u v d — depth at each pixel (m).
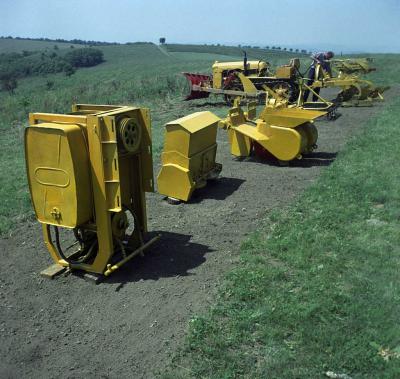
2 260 6.01
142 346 4.20
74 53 81.25
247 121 10.78
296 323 4.23
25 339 4.41
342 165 9.17
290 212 6.99
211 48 94.38
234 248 6.00
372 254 5.42
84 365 4.02
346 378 3.57
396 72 27.67
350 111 16.06
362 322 4.16
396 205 6.88
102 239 5.17
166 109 18.84
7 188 8.98
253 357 3.90
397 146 10.39
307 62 37.06
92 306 4.88
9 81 63.34
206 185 8.65
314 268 5.19
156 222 7.00
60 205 4.96
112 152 4.83
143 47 102.56
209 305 4.70
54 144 4.74
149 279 5.33
